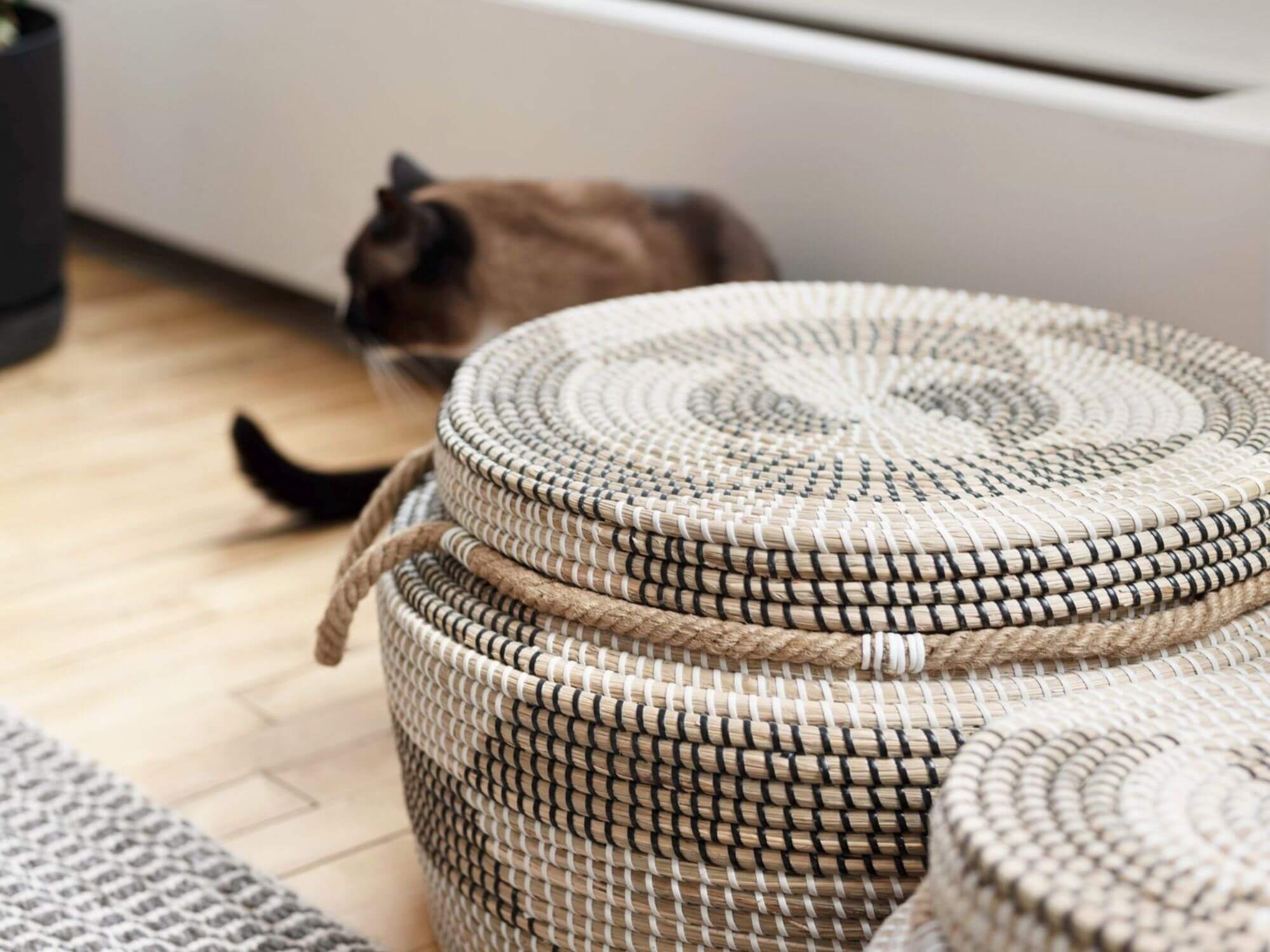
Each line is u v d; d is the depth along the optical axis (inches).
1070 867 21.9
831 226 62.1
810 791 29.2
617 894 32.2
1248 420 35.4
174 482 72.8
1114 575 30.0
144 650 57.4
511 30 72.7
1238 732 26.5
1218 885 21.5
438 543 36.7
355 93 82.3
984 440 35.2
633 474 33.0
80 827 44.9
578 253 63.6
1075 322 43.0
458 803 35.3
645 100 67.9
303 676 55.7
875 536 29.5
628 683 30.4
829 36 64.6
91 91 102.0
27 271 86.2
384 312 67.3
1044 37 63.6
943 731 28.9
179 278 103.3
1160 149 50.1
